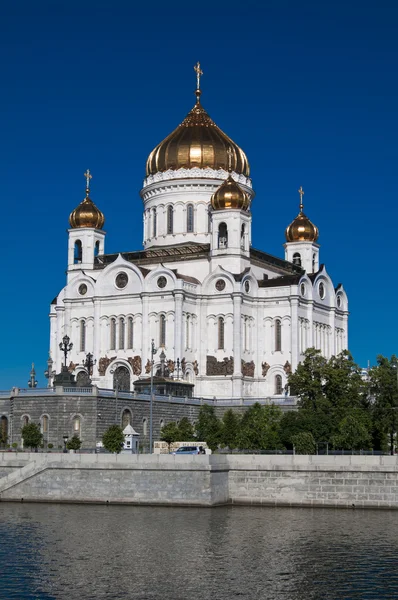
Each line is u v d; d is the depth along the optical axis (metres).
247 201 174.12
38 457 109.06
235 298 165.38
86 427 125.31
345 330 185.62
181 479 103.44
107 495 105.44
